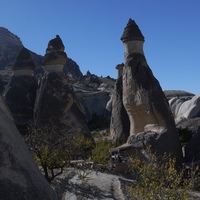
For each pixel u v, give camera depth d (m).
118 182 12.86
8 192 3.82
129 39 19.33
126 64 19.22
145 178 9.03
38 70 84.12
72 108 21.28
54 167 12.07
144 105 17.84
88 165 14.98
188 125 29.44
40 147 12.05
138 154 16.84
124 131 23.69
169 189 8.41
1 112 4.50
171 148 16.61
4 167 3.88
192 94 51.75
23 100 24.52
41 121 20.91
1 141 3.99
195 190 11.06
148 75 18.50
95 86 74.62
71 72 101.69
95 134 31.27
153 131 17.25
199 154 17.16
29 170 4.16
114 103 25.39
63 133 15.05
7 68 89.12
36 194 4.05
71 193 12.11
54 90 21.44
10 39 113.69
